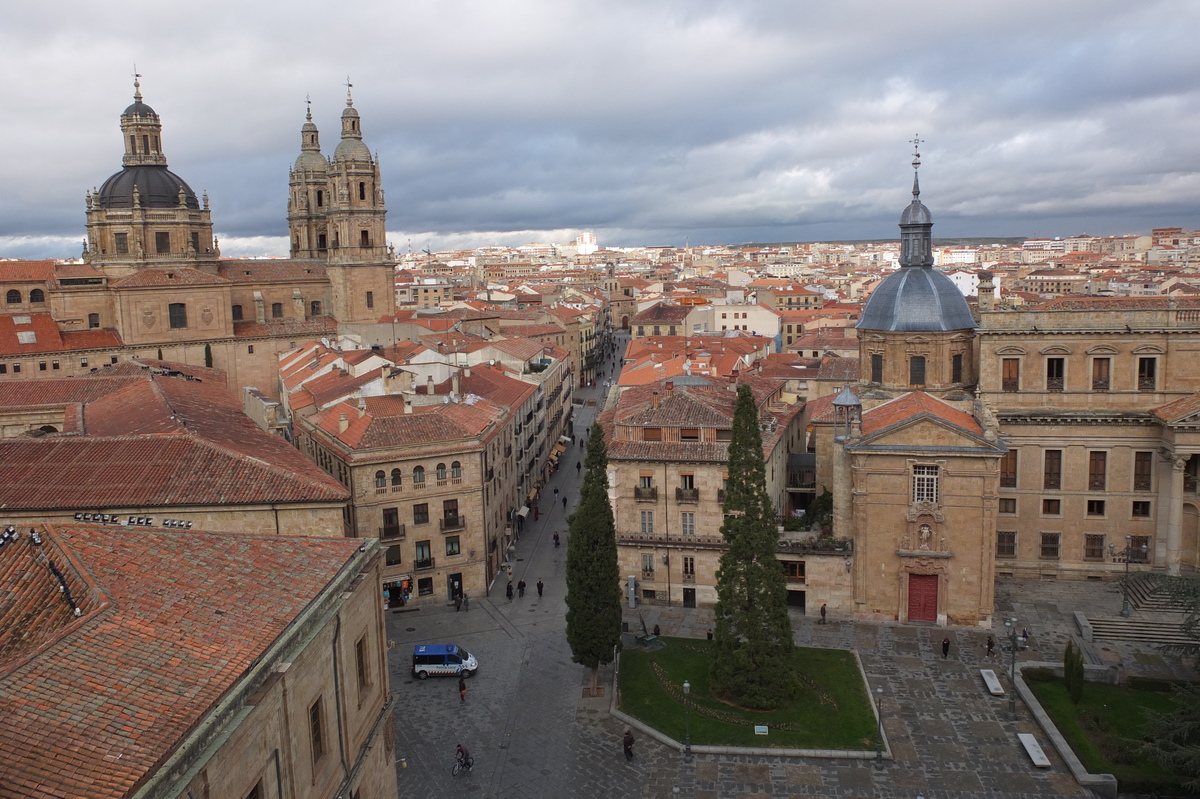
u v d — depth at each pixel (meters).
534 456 117.19
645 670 67.25
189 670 26.92
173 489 50.50
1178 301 88.94
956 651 68.31
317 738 34.09
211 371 110.38
